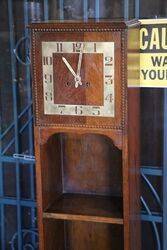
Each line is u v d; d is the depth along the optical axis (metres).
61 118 1.61
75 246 2.02
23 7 2.03
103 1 1.93
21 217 2.21
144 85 1.90
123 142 1.58
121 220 1.68
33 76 1.61
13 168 2.20
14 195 2.22
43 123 1.63
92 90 1.56
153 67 1.87
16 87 2.09
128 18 1.90
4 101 2.13
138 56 1.80
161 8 1.87
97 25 1.51
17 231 2.23
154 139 1.98
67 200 1.87
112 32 1.51
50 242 1.84
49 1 1.99
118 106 1.55
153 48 1.86
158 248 2.03
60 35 1.55
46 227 1.79
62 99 1.59
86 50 1.54
